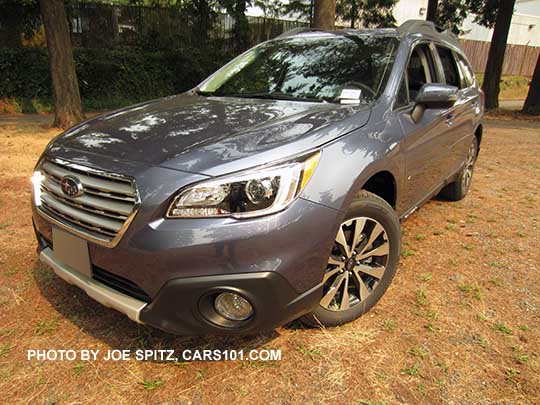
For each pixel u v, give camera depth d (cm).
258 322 190
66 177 206
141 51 1459
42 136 762
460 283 290
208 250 176
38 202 232
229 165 183
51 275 289
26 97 1260
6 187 466
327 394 194
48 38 812
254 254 179
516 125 1134
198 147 196
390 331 237
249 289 181
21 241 337
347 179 207
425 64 335
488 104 1487
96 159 200
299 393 194
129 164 190
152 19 1505
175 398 191
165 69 1460
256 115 241
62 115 848
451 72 390
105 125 243
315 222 193
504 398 194
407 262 319
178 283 179
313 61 321
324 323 233
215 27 1619
